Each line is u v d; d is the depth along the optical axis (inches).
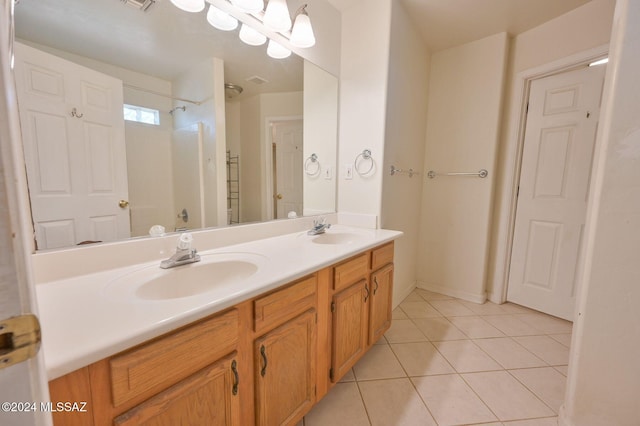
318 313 43.0
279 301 35.3
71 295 27.9
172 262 37.6
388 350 66.4
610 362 39.2
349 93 76.8
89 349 18.8
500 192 90.7
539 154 82.7
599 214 38.5
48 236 31.9
